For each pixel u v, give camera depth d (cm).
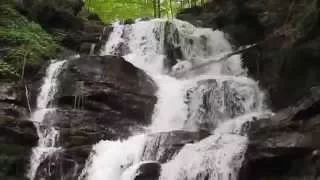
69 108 1802
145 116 1859
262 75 2086
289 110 1527
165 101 1922
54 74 1914
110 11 3253
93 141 1669
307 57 1842
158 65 2291
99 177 1524
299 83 1873
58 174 1562
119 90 1848
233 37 2498
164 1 3438
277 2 2398
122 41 2448
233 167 1394
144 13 3319
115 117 1798
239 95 1958
